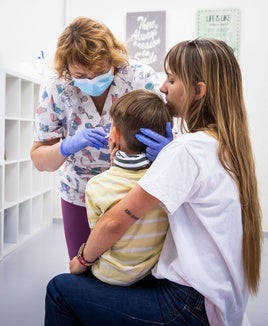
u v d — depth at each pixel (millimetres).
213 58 939
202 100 954
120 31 3422
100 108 1498
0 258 2633
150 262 959
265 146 3312
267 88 3270
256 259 973
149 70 1472
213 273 880
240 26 3254
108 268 957
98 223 947
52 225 3605
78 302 940
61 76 1389
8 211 2938
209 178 870
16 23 3582
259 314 1914
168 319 885
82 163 1575
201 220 885
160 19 3340
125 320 906
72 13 3488
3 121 2662
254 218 962
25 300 2039
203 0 3287
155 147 958
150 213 932
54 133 1569
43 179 3531
